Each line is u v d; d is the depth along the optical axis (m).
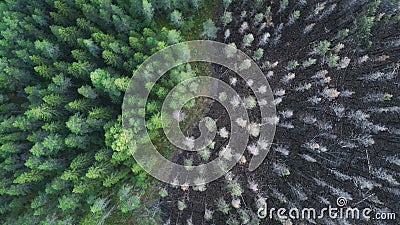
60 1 29.23
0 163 29.97
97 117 27.03
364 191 30.41
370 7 28.39
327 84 30.92
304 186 30.89
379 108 30.12
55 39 30.53
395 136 29.92
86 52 28.19
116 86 26.03
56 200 29.69
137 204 29.05
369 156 30.53
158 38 28.20
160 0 28.70
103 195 30.00
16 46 30.72
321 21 31.12
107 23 28.72
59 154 29.59
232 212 31.06
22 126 28.38
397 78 30.45
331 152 30.77
